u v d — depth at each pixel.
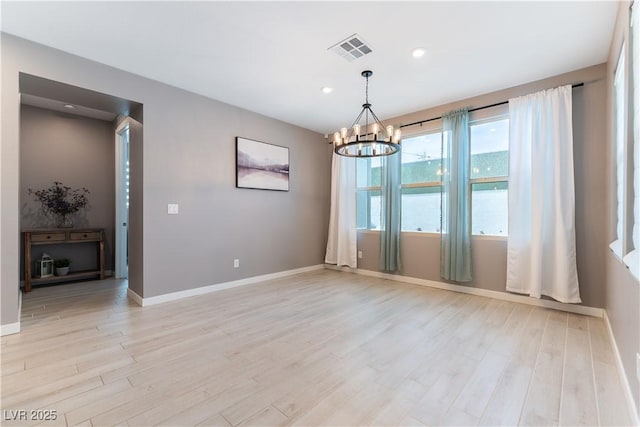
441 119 4.23
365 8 2.20
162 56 2.92
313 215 5.56
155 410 1.62
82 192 4.77
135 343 2.42
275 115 4.67
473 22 2.37
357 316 3.09
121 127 4.57
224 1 2.13
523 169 3.47
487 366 2.09
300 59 2.96
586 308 3.13
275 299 3.67
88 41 2.66
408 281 4.59
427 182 4.46
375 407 1.65
